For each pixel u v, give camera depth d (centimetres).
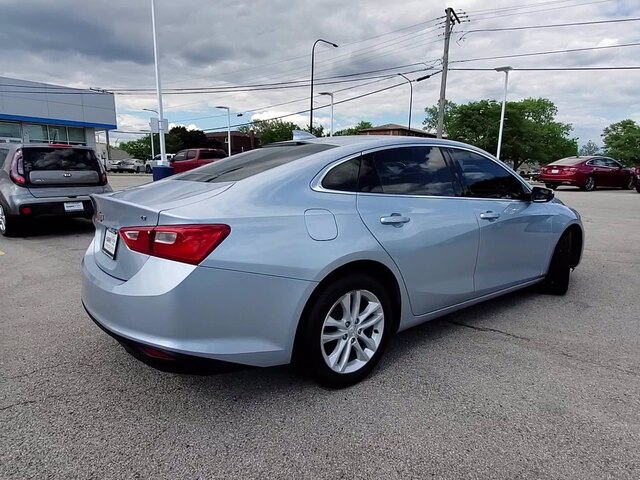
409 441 218
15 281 484
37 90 2931
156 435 221
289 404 249
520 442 217
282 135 7575
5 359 300
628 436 222
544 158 5684
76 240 721
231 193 240
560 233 423
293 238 234
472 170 349
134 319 216
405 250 281
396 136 319
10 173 712
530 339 338
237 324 222
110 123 3403
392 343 331
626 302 425
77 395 257
